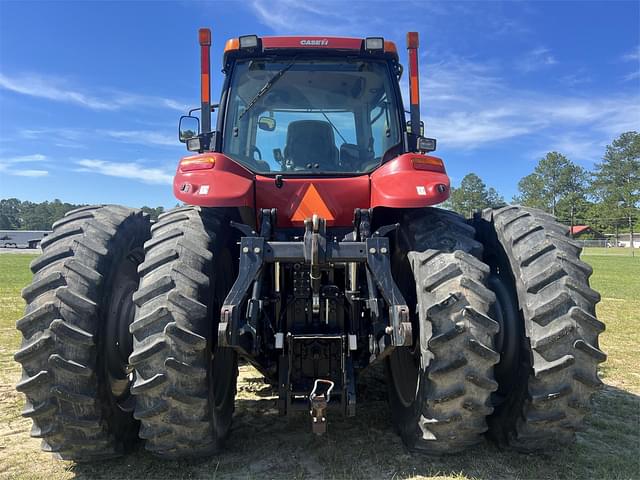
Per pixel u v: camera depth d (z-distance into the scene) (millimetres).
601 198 98062
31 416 2826
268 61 4023
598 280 18234
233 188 3287
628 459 3271
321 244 2936
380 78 4062
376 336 3018
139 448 3467
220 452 3357
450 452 3055
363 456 3301
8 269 22141
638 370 5562
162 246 3072
